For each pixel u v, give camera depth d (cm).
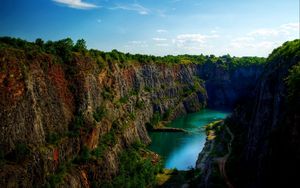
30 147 6862
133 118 13138
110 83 12106
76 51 10406
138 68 17388
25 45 8000
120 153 10325
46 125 7662
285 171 5781
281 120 6588
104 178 8731
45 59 8294
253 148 8138
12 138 6562
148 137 14438
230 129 12938
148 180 9775
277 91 7838
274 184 6012
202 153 11919
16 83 6938
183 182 9631
